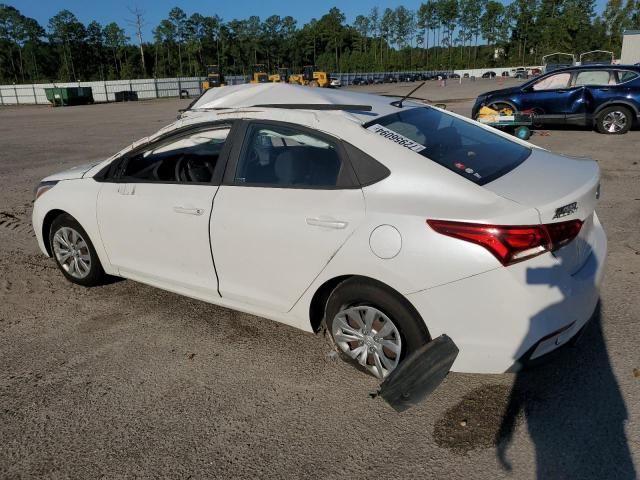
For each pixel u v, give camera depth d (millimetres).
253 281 3320
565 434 2629
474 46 131000
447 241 2570
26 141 15891
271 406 2949
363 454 2570
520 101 12539
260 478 2449
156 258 3814
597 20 103875
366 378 3156
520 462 2473
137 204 3809
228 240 3330
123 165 4016
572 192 2695
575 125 12539
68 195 4281
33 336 3797
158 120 22594
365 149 2941
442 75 99938
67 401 3047
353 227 2822
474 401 2912
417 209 2686
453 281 2576
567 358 3244
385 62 125375
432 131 3344
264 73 50156
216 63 116562
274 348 3541
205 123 3562
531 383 3035
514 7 117750
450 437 2654
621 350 3291
